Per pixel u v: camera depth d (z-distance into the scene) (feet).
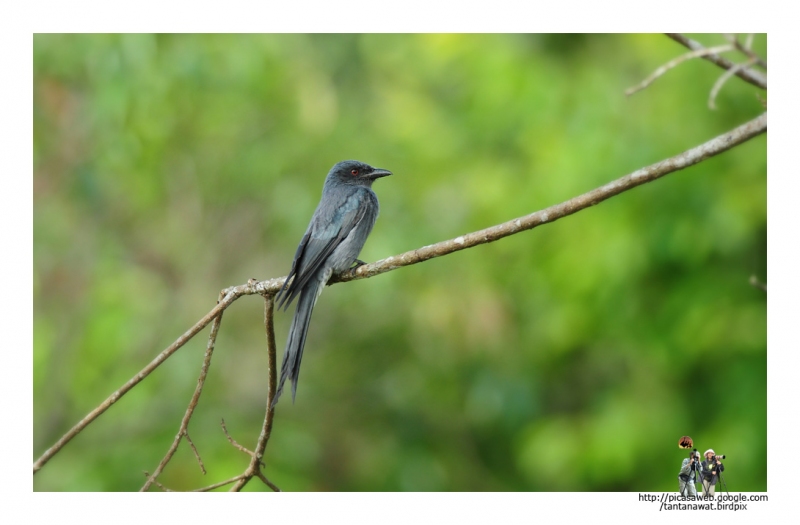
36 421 46.70
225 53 43.06
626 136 40.40
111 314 46.98
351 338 50.11
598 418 43.37
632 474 42.19
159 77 41.52
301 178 46.73
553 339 44.04
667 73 40.57
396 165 47.39
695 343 39.55
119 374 46.62
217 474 40.47
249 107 46.73
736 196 37.83
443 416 50.39
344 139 47.91
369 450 47.65
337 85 51.83
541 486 48.06
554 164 42.63
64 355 48.06
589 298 42.04
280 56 46.21
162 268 50.78
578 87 45.11
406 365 50.03
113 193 48.65
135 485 40.65
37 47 41.27
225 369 47.50
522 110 45.78
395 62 52.85
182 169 49.24
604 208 40.55
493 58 46.88
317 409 48.93
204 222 50.80
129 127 43.19
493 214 45.93
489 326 46.62
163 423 45.27
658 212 39.47
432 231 46.34
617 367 46.96
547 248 43.62
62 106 44.47
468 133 49.08
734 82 38.14
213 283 50.19
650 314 41.27
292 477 41.65
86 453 44.34
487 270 46.85
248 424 46.21
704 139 38.68
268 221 49.42
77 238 49.16
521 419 47.93
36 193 46.73
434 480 46.96
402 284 46.88
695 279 40.11
